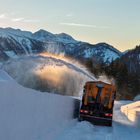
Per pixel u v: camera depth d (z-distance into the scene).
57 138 18.47
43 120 17.06
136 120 34.53
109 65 124.00
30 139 14.18
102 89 33.38
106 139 21.23
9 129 11.05
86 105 32.88
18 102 11.93
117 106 75.62
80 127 25.22
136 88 121.88
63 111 24.95
